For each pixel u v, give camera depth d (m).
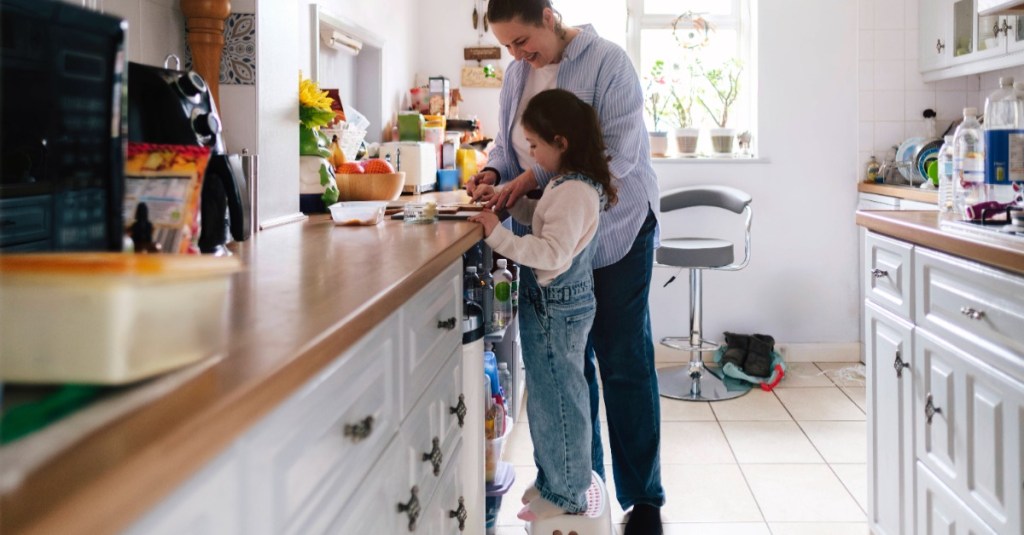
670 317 4.21
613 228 2.11
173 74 1.21
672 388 3.73
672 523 2.41
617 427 2.26
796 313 4.18
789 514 2.46
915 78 4.02
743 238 4.15
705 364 4.11
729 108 4.32
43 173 0.67
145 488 0.43
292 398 0.68
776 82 4.08
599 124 1.88
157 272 0.52
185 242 0.92
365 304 0.85
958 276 1.65
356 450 0.88
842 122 4.08
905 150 3.87
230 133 1.72
